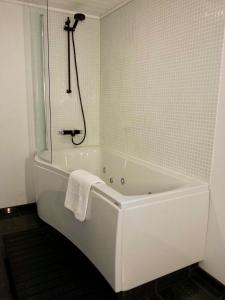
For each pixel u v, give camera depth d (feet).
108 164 9.27
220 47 5.22
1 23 8.02
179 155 6.52
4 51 8.21
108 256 4.97
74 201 5.99
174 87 6.48
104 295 5.22
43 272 5.89
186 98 6.15
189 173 6.25
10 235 7.56
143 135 7.83
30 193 9.42
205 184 5.66
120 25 8.41
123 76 8.53
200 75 5.72
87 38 9.49
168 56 6.59
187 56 6.02
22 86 8.66
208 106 5.58
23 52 8.49
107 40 9.24
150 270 5.16
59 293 5.24
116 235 4.64
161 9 6.66
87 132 10.19
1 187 8.91
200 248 5.83
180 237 5.45
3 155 8.77
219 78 5.28
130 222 4.69
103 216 5.06
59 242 7.20
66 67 9.34
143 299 5.20
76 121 9.89
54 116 9.44
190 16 5.86
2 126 8.58
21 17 8.27
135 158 8.16
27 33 8.45
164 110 6.89
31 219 8.64
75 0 8.02
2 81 8.34
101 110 10.12
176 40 6.30
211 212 5.69
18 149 8.96
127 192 8.14
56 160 9.11
